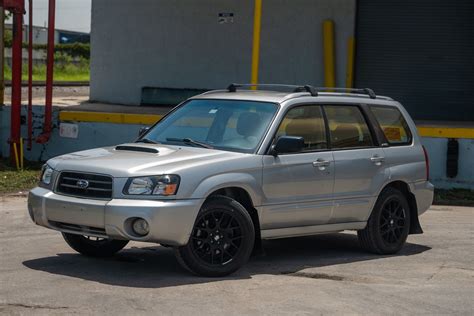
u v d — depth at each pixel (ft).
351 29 72.84
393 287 25.73
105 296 23.08
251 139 27.30
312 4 73.41
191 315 21.49
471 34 71.10
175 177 24.41
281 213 27.32
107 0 77.36
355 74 73.36
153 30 76.69
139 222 24.06
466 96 71.51
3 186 47.21
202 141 27.91
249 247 26.13
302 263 29.32
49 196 25.58
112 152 27.02
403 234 31.83
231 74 75.72
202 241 25.34
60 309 21.66
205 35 75.87
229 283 25.17
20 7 52.19
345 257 30.73
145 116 55.42
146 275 25.96
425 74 72.13
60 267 26.89
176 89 75.92
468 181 51.88
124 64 77.46
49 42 54.75
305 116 28.86
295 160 27.66
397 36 72.38
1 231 33.88
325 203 28.71
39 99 79.82
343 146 29.71
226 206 25.50
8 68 155.63
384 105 32.04
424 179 32.63
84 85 119.55
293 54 74.23
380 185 30.58
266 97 28.73
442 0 71.36
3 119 56.18
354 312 22.47
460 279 27.27
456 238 35.86
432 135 52.13
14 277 25.23
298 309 22.52
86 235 25.58
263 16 74.28
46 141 55.31
